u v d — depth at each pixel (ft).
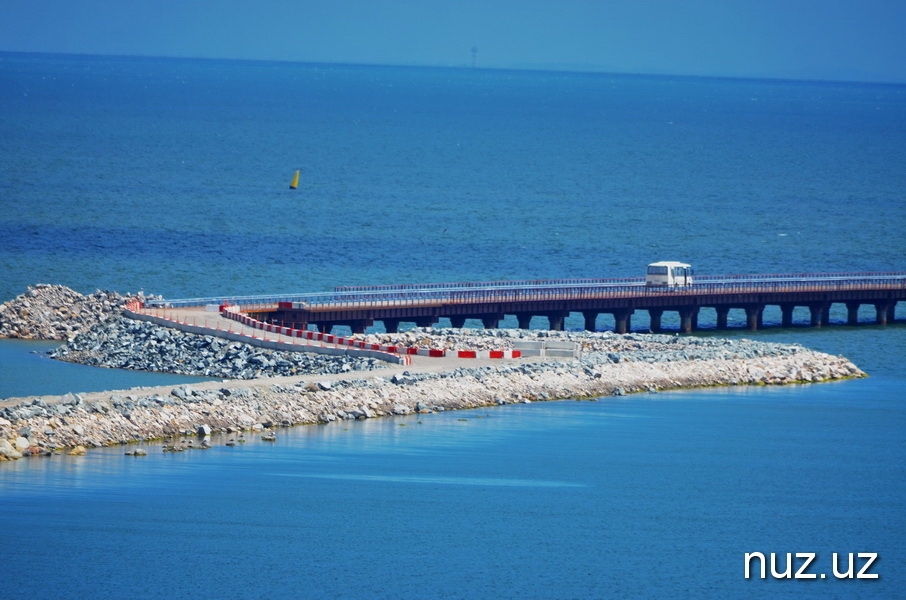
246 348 387.34
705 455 315.37
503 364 375.04
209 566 229.25
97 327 417.28
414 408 339.77
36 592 215.92
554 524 260.21
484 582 228.22
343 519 256.11
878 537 260.83
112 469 274.77
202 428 302.45
